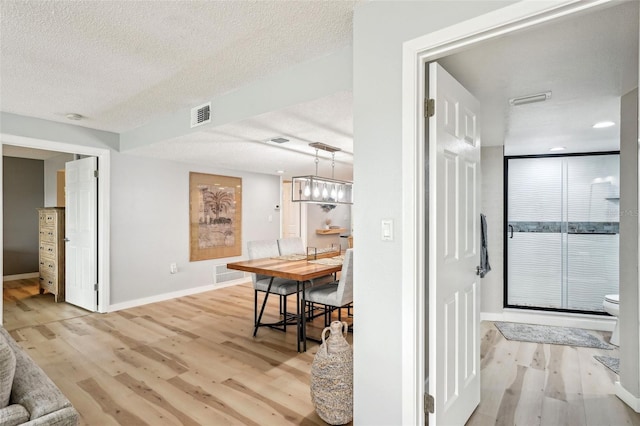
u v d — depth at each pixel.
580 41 1.63
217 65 2.42
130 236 4.38
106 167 4.15
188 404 2.14
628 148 2.15
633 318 2.11
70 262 4.54
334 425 1.92
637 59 1.81
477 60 1.84
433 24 1.47
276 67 2.47
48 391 1.20
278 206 6.67
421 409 1.56
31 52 2.20
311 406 2.12
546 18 1.27
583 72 1.96
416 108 1.53
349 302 3.15
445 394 1.69
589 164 3.95
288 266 3.33
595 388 2.35
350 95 2.26
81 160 4.37
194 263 5.14
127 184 4.36
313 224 8.51
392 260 1.59
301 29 1.95
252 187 6.12
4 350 1.10
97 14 1.78
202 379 2.46
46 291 5.23
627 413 2.05
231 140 3.59
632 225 2.12
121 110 3.41
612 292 3.85
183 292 4.96
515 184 4.20
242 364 2.71
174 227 4.88
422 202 1.56
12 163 6.25
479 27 1.36
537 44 1.66
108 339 3.24
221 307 4.36
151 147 3.93
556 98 2.37
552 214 4.07
